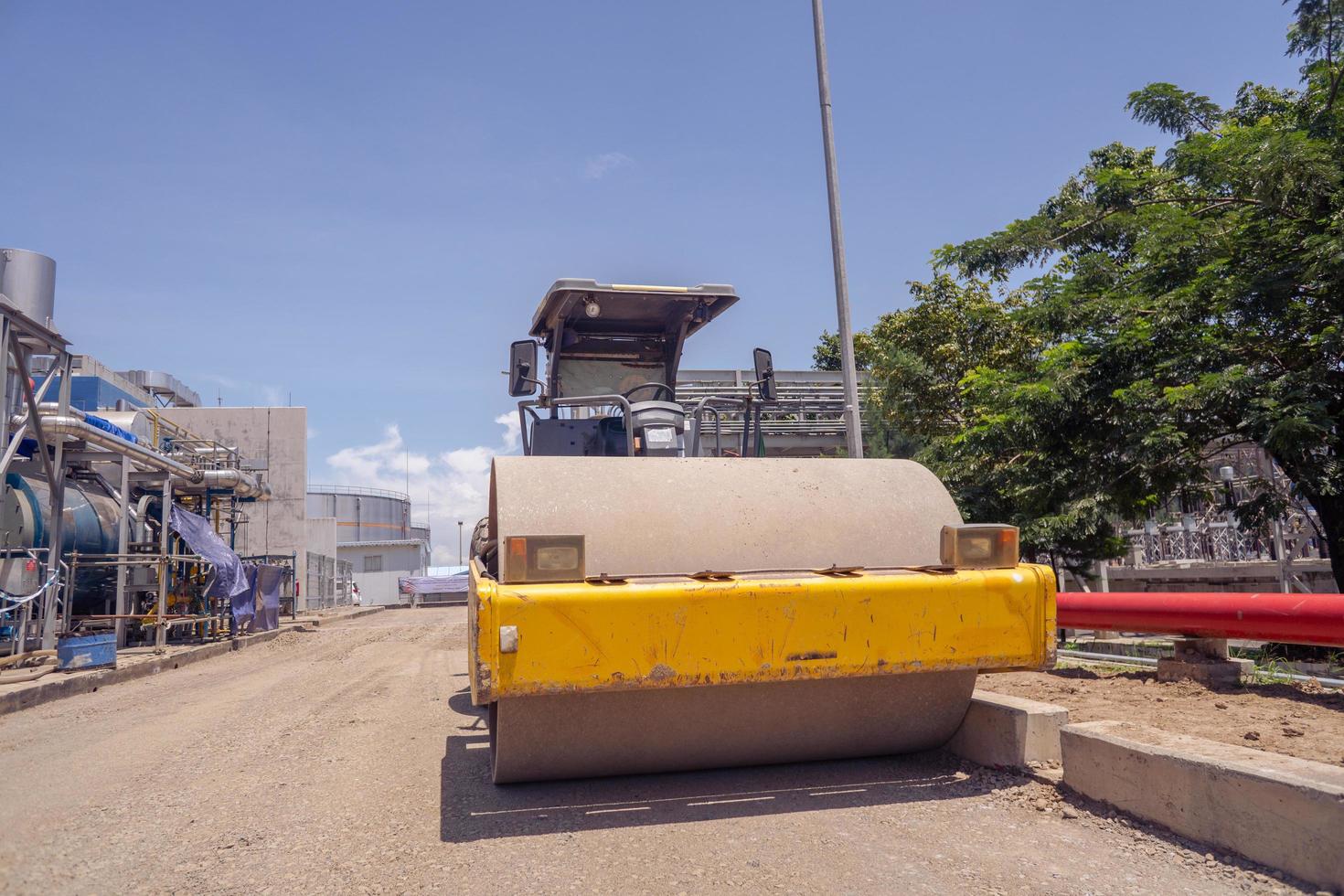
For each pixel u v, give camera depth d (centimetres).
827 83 1202
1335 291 1064
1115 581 1739
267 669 1314
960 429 1758
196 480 2011
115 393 2759
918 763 498
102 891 346
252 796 489
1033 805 413
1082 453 1219
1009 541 431
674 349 797
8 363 1319
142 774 562
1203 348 1109
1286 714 509
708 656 382
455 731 673
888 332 2012
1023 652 417
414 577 5431
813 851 365
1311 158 1077
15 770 596
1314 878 312
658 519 443
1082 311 1213
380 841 396
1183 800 363
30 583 1310
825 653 393
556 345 776
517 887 336
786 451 1697
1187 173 1252
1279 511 1088
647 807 432
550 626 369
